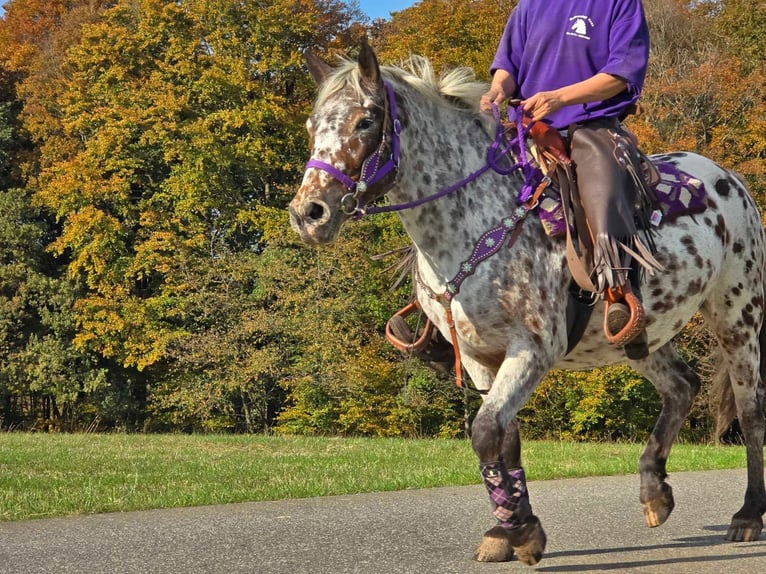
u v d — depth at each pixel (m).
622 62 4.17
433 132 4.04
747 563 4.33
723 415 5.50
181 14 31.59
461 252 3.99
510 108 4.43
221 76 29.55
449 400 27.98
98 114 30.45
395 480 8.28
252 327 27.23
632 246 4.20
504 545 4.39
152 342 29.94
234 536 5.15
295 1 31.28
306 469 9.82
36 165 33.94
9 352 31.09
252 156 29.73
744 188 5.26
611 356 4.52
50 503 6.70
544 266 4.02
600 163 4.12
